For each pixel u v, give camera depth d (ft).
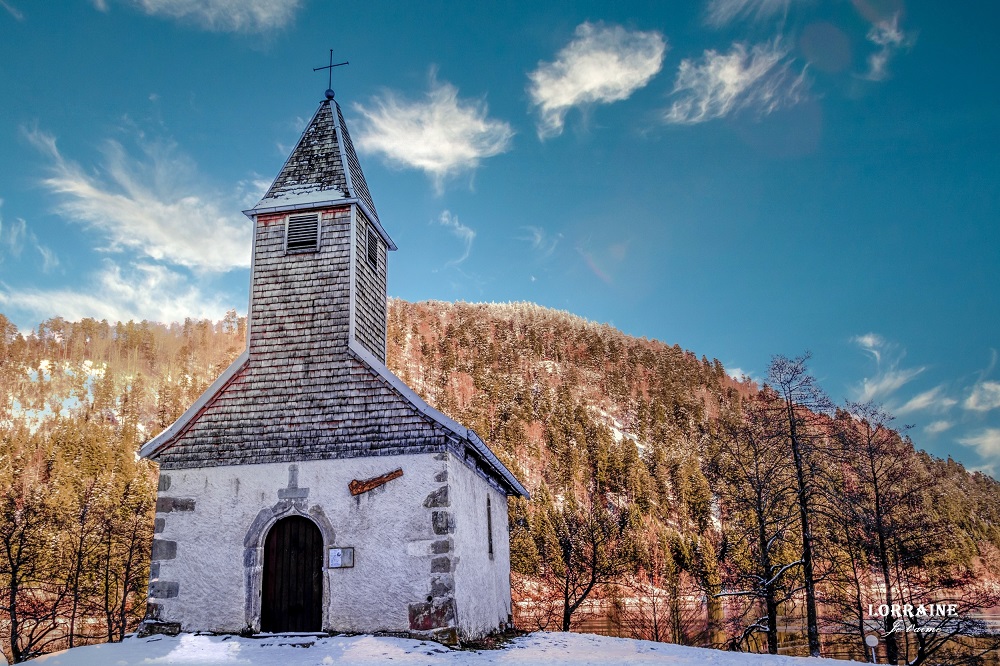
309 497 48.44
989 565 100.01
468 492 53.52
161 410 435.53
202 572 48.01
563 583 138.10
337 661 38.96
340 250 55.52
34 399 473.67
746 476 71.46
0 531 84.28
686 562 155.33
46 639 93.04
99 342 577.02
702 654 47.73
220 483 49.75
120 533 98.99
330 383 51.60
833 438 68.33
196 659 39.75
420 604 45.24
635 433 458.50
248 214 57.41
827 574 67.67
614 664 41.24
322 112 64.18
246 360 53.26
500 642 52.42
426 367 552.82
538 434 393.09
